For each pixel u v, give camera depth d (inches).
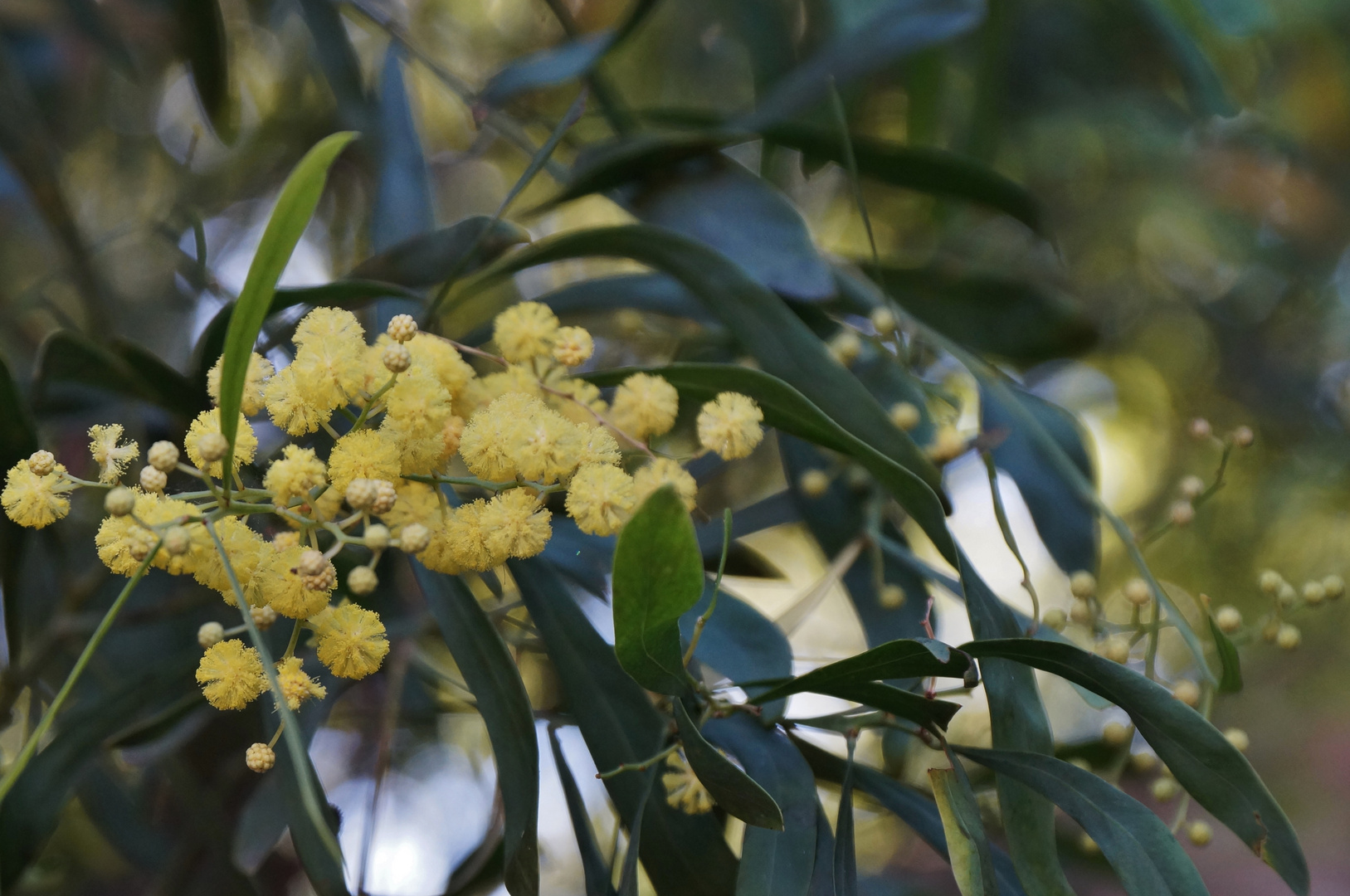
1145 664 21.8
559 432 19.2
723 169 22.4
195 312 32.8
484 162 39.7
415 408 19.1
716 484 36.0
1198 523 47.3
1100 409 46.5
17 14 30.5
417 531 18.8
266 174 36.5
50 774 22.3
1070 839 23.8
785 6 26.5
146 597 25.1
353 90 26.8
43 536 23.5
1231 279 49.0
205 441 18.6
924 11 22.7
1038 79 38.0
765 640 21.8
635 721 21.0
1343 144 44.3
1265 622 22.3
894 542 23.6
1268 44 42.0
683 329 28.9
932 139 29.8
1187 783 19.6
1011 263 42.7
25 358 31.1
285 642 22.9
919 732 20.4
